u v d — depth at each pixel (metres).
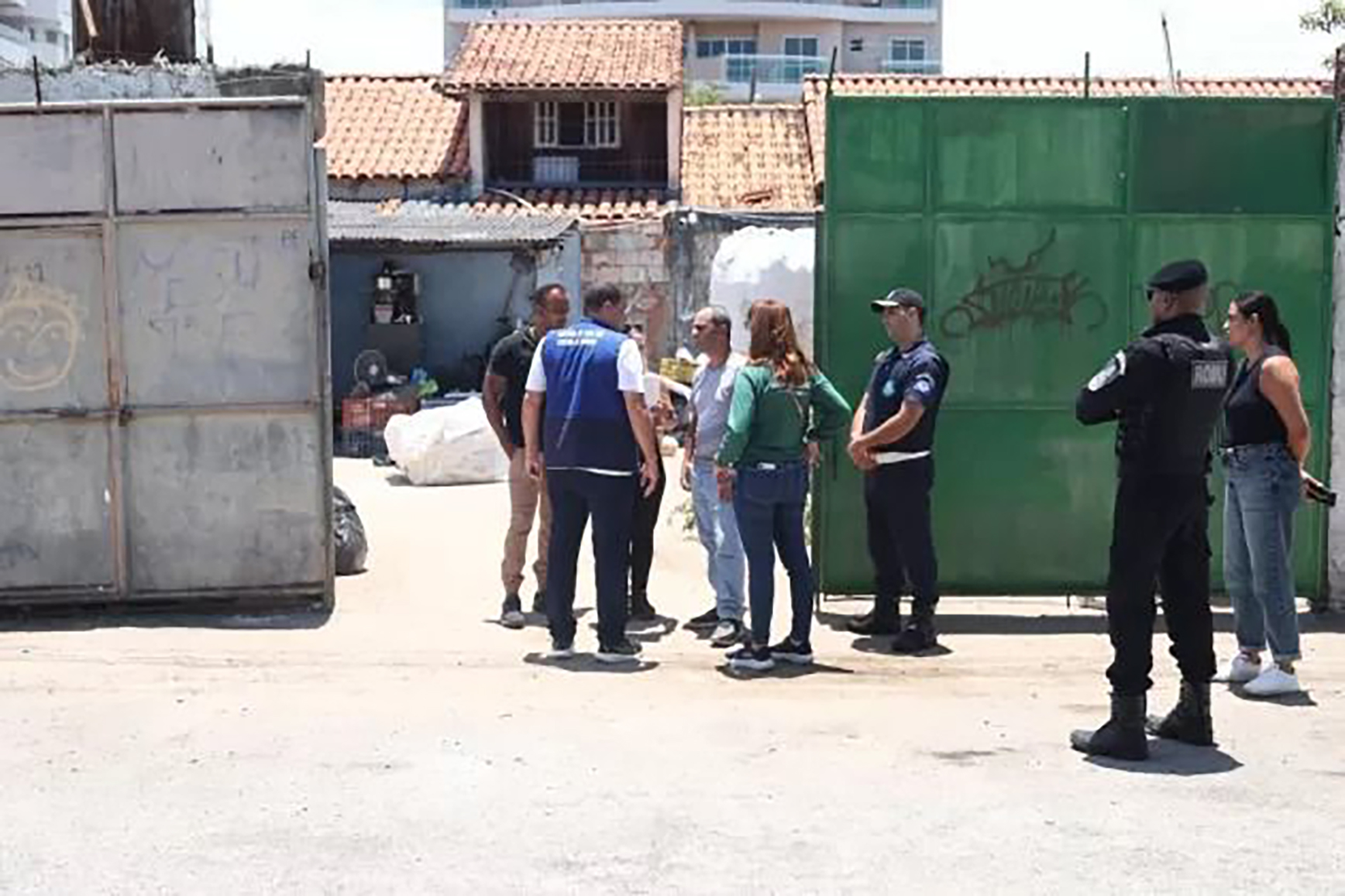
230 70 9.72
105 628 9.32
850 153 9.55
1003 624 9.73
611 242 25.59
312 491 9.65
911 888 5.24
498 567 11.53
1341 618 9.76
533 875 5.34
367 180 28.16
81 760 6.66
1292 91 30.16
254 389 9.52
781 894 5.18
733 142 30.30
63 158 9.30
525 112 28.92
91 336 9.40
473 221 24.88
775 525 8.54
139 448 9.48
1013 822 5.90
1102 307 9.62
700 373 9.59
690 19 65.31
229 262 9.42
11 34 51.38
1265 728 7.30
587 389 8.47
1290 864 5.48
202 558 9.59
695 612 10.24
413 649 8.91
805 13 64.81
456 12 67.06
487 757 6.71
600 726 7.25
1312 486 8.11
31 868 5.40
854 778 6.45
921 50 65.56
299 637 9.15
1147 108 9.56
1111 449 9.67
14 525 9.45
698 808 6.04
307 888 5.23
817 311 9.62
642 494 8.88
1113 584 6.84
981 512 9.71
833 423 8.61
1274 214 9.58
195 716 7.37
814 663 8.70
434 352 24.50
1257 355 7.94
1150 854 5.57
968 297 9.61
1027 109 9.55
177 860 5.48
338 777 6.44
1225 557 8.38
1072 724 7.35
